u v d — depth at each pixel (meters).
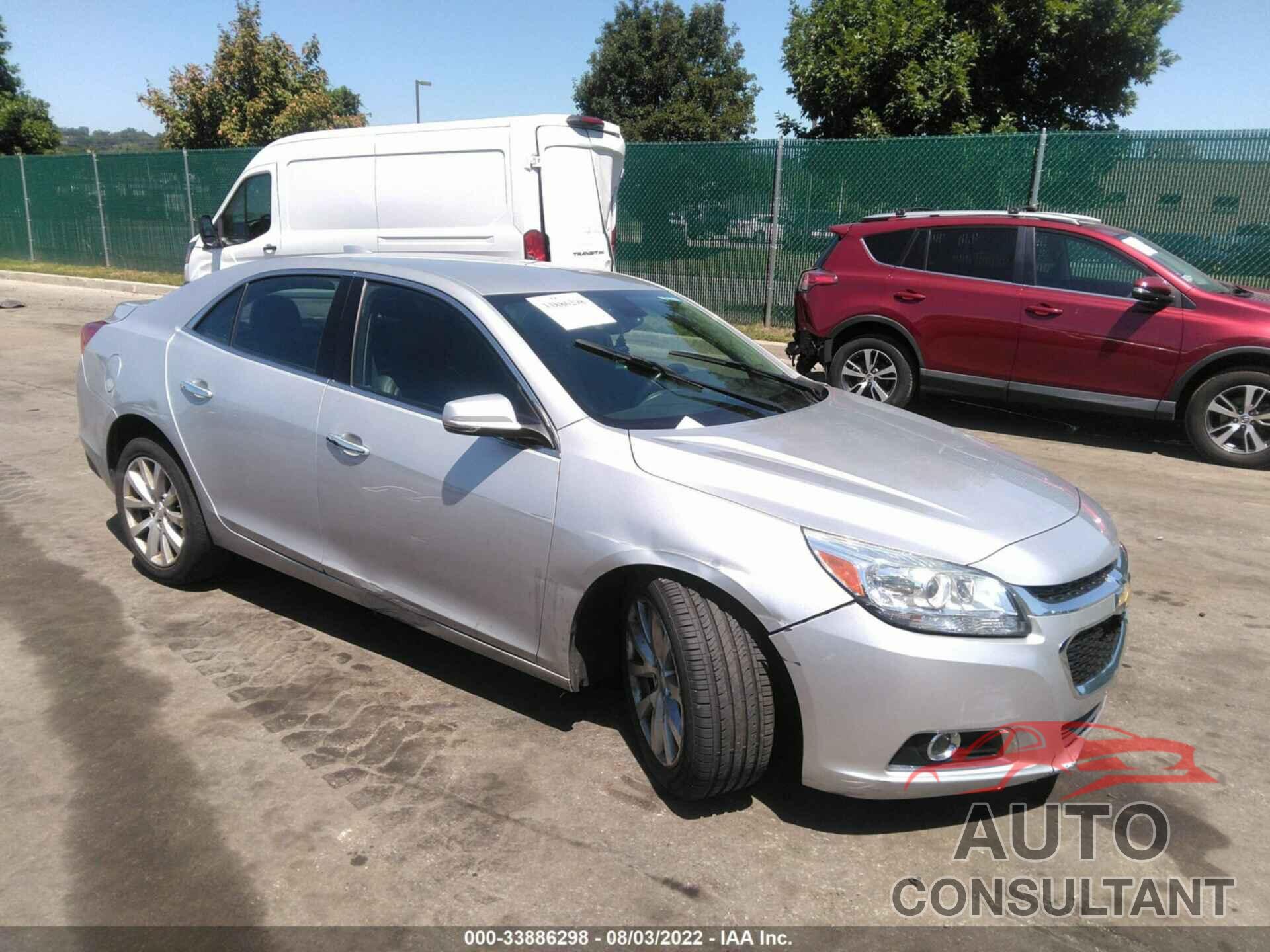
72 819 2.89
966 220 8.49
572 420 3.22
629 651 3.17
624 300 4.12
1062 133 10.52
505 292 3.71
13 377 9.65
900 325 8.71
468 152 9.58
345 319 3.87
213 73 27.06
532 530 3.18
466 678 3.84
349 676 3.81
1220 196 9.90
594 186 10.06
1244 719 3.69
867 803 3.12
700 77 38.59
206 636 4.12
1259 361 7.37
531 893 2.64
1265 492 6.82
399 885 2.65
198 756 3.23
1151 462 7.65
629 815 2.99
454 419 3.09
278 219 11.03
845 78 13.65
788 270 12.31
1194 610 4.71
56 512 5.62
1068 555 2.91
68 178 19.73
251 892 2.61
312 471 3.79
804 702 2.74
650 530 2.93
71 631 4.12
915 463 3.29
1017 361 8.23
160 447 4.43
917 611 2.67
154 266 18.88
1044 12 13.97
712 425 3.41
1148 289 7.52
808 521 2.82
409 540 3.52
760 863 2.80
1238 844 2.96
